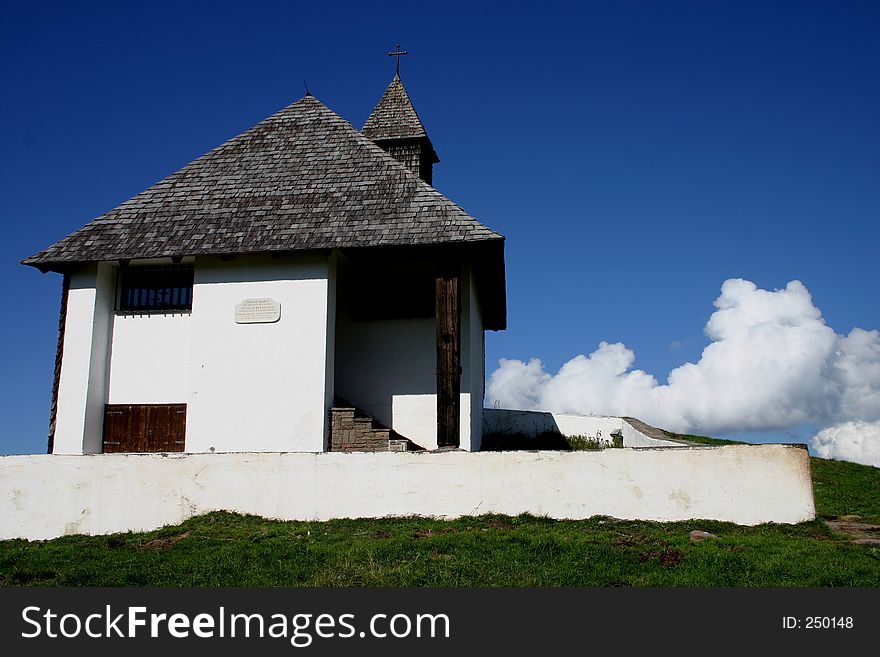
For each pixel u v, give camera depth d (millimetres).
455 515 14852
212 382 19297
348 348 20953
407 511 14977
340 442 18812
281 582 11633
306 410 18891
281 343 19297
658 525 14188
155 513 15594
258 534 14172
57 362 19906
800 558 12055
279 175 21203
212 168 21766
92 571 12617
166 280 20719
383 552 12594
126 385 20219
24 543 15422
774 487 14359
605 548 12500
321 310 19328
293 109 23234
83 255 19844
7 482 16078
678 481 14539
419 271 21109
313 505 15219
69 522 15773
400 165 20922
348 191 20359
